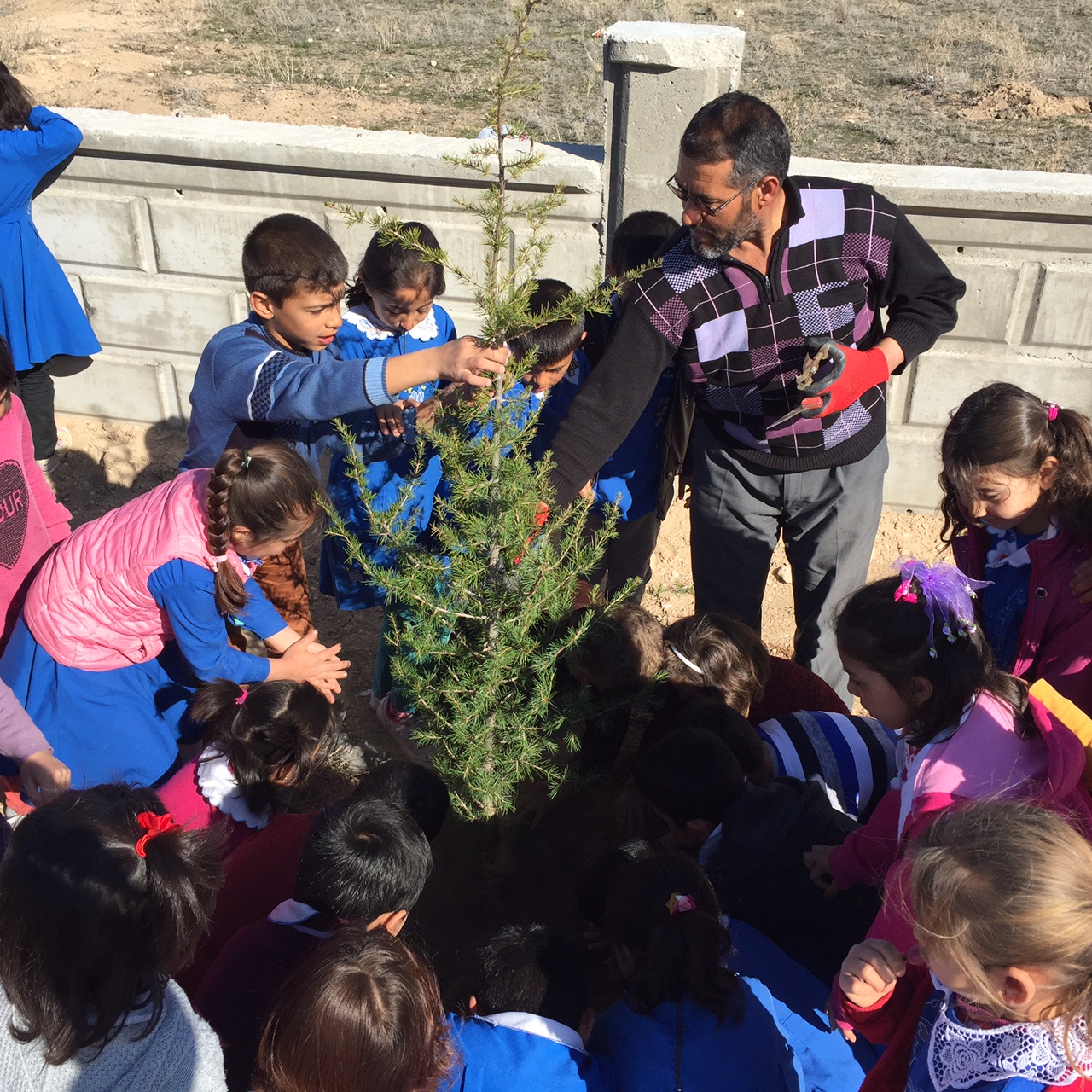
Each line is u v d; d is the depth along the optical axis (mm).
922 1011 1901
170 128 5016
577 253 4859
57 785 2611
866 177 4582
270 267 2895
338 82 11305
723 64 4250
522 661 2756
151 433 5723
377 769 2768
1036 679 2715
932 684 2109
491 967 2236
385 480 3480
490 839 3020
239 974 2242
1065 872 1503
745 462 3305
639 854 2436
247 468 2586
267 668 3047
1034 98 10383
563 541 2943
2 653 3232
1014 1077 1596
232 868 2670
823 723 2934
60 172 5125
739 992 2121
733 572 3555
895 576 2217
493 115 2383
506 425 2623
